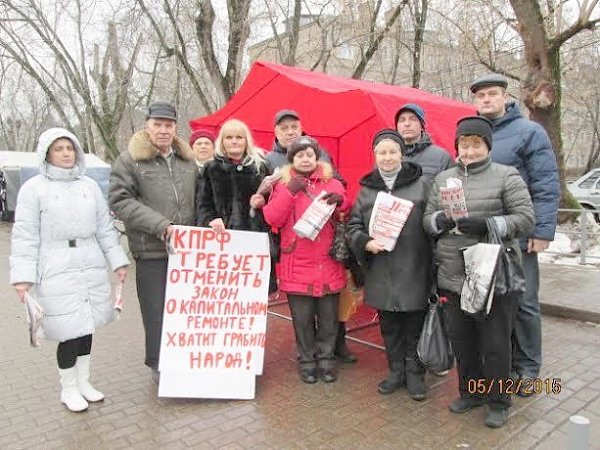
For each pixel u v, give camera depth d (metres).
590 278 7.41
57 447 3.21
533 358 3.93
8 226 17.78
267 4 12.12
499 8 12.92
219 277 3.94
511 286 3.16
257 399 3.86
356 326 5.53
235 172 3.95
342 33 12.85
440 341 3.54
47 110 32.06
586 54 19.50
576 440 2.27
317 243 3.93
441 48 15.44
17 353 4.92
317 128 7.03
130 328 5.70
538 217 3.73
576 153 35.03
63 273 3.46
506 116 3.88
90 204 3.59
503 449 3.15
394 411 3.65
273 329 5.52
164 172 3.87
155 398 3.89
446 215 3.32
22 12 15.69
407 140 4.18
